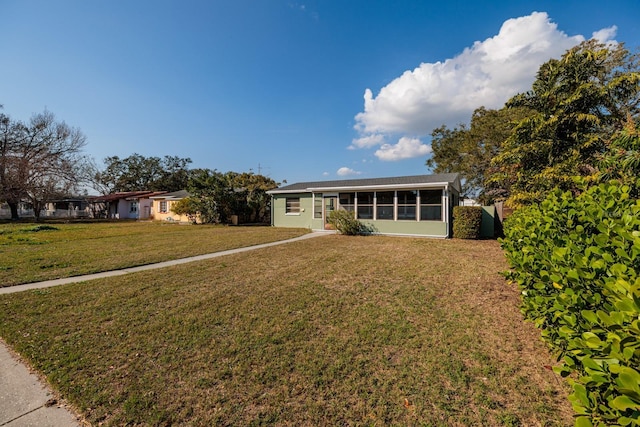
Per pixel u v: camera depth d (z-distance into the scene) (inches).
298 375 93.1
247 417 75.1
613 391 42.5
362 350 108.3
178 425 72.4
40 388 87.4
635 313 41.1
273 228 638.5
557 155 330.6
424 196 486.3
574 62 316.2
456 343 112.3
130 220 1069.1
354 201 546.6
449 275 216.7
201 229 639.8
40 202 999.6
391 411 76.5
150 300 166.6
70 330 127.6
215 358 104.1
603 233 67.2
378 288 186.1
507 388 84.9
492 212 478.9
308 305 156.3
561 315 66.4
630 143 153.3
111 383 89.4
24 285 201.3
